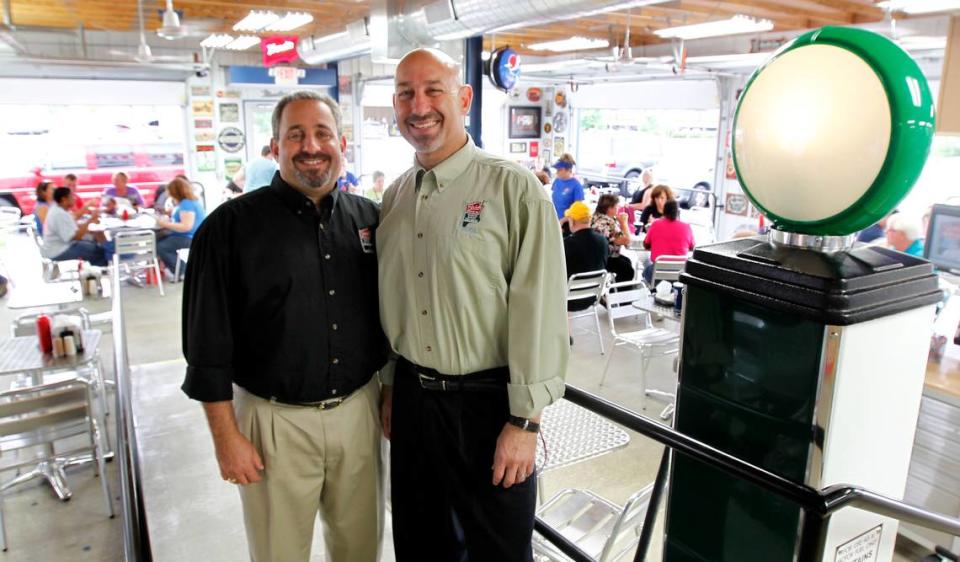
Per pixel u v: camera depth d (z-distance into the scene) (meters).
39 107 9.93
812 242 1.14
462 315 1.43
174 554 2.87
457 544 1.68
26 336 3.99
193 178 10.70
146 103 10.12
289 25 7.30
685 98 10.16
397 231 1.51
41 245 7.29
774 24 6.90
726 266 1.18
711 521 1.31
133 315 6.43
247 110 10.79
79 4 6.55
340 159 1.61
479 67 5.97
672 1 5.52
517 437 1.41
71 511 3.28
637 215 8.75
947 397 2.57
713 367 1.24
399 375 1.60
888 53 1.00
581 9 3.58
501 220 1.40
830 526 1.17
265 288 1.54
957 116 3.95
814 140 1.05
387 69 10.72
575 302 5.47
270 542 1.68
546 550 2.18
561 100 13.14
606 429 2.25
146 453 3.73
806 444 1.09
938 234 3.81
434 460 1.54
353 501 1.74
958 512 2.72
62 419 3.04
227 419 1.56
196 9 6.91
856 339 1.04
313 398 1.60
